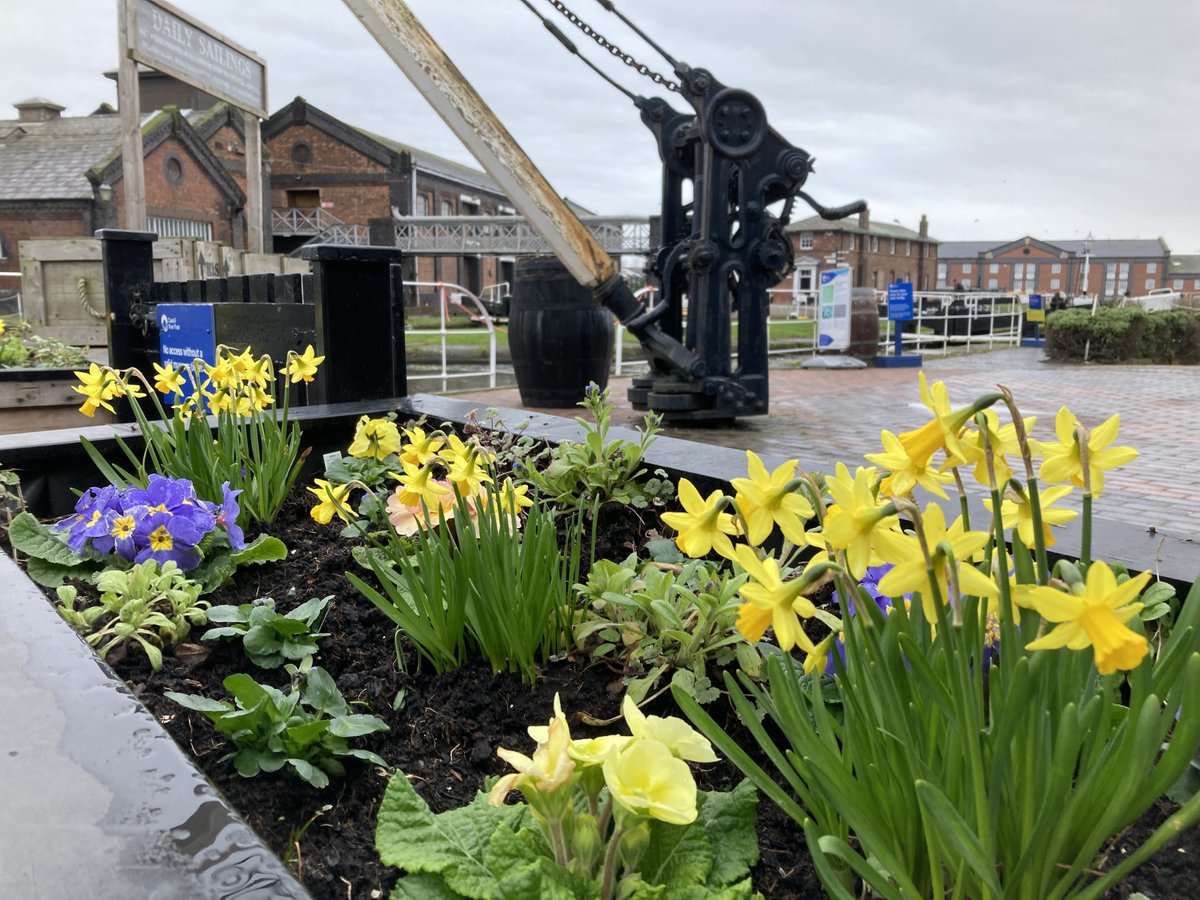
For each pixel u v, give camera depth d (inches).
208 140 1612.9
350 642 76.3
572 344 327.9
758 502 41.3
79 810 34.8
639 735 40.7
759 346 283.4
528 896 37.4
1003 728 34.3
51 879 31.0
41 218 1390.3
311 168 2082.9
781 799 42.5
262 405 112.0
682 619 67.9
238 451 111.6
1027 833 37.1
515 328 335.9
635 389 298.2
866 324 595.5
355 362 167.5
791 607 37.1
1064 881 37.2
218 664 72.0
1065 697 39.9
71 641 50.9
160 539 87.0
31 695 44.0
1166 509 172.6
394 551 76.7
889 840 41.4
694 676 62.6
